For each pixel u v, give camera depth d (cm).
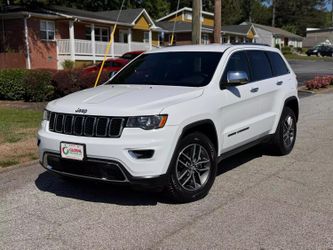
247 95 609
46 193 554
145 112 462
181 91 524
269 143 715
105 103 488
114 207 502
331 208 493
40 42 3003
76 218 473
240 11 8838
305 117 1163
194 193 513
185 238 420
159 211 488
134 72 625
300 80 2508
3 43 2980
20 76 1630
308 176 616
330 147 798
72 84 1584
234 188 565
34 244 414
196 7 1252
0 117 1177
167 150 468
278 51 750
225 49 608
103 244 411
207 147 530
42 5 3259
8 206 511
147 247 403
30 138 888
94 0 5078
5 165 690
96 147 461
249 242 411
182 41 4950
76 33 3403
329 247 399
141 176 459
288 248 398
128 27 3775
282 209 491
